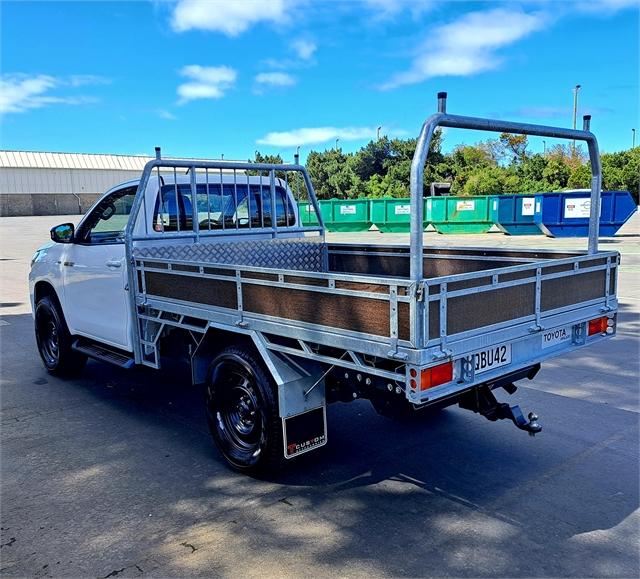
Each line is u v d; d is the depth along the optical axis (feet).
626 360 21.17
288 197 20.10
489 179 124.47
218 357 12.94
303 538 10.29
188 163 16.78
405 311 8.89
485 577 9.09
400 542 10.12
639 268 43.91
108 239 18.04
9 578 9.26
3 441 14.94
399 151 148.25
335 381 12.34
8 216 185.88
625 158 154.30
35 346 25.46
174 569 9.44
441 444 14.32
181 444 14.69
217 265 12.52
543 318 11.32
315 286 10.34
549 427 15.16
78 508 11.47
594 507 11.19
